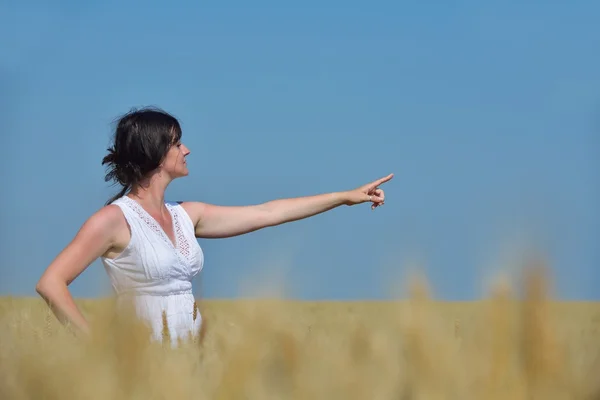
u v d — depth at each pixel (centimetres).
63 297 674
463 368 184
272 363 207
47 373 206
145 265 735
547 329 172
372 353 204
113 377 209
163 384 207
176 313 743
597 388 171
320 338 238
